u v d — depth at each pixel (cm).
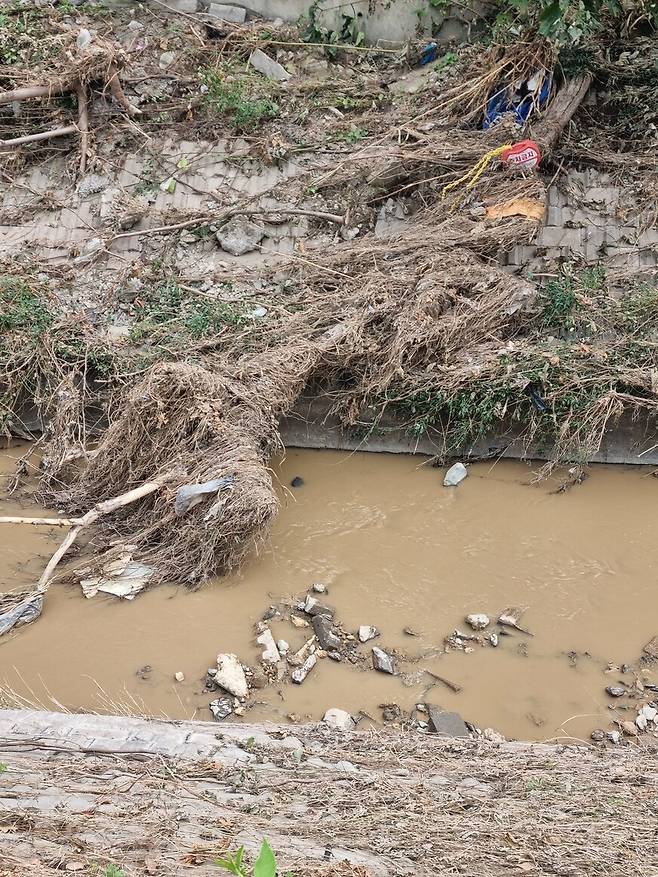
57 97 1385
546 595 893
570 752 643
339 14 1443
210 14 1480
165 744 593
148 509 958
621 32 1365
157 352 1110
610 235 1212
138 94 1405
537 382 1060
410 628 845
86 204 1317
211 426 946
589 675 797
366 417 1107
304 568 922
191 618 846
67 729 614
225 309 1154
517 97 1307
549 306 1133
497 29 1344
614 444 1096
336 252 1211
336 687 776
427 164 1255
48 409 1107
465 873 429
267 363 1038
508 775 571
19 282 1199
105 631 827
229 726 652
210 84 1389
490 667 804
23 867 388
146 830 447
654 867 442
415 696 769
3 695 740
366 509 1023
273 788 532
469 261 1151
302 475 1085
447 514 1017
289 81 1415
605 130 1319
